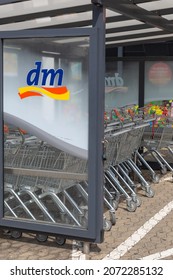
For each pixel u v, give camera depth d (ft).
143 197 22.91
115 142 20.20
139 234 17.44
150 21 18.85
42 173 15.69
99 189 14.70
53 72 15.02
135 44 27.43
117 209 20.86
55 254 15.31
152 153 27.04
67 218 15.85
